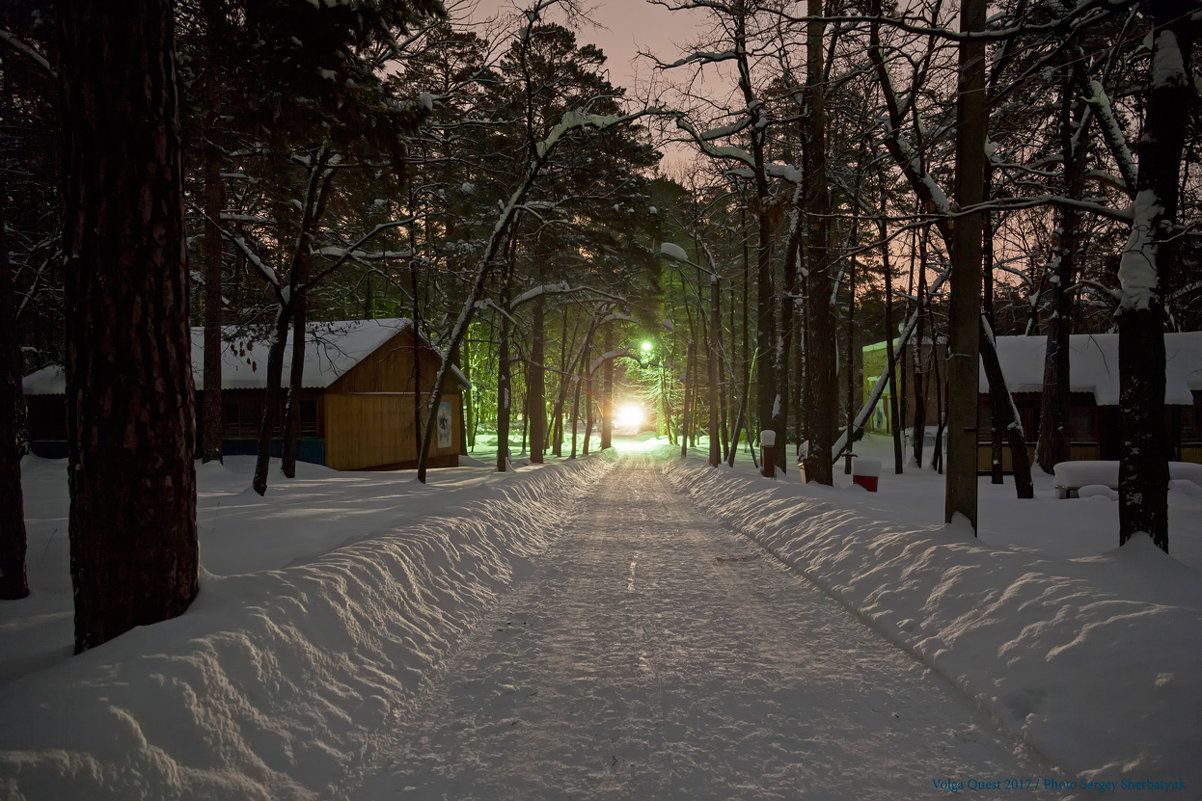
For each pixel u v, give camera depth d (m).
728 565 8.90
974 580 5.68
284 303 14.12
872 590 6.63
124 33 3.86
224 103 8.96
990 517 10.63
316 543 8.09
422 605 6.03
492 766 3.57
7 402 5.62
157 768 2.84
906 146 11.76
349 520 9.73
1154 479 6.14
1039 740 3.63
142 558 3.98
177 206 4.12
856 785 3.34
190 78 8.34
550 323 44.22
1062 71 11.73
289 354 24.52
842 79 12.68
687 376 32.22
